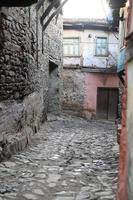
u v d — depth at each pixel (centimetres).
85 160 736
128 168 227
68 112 1956
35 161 699
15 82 794
